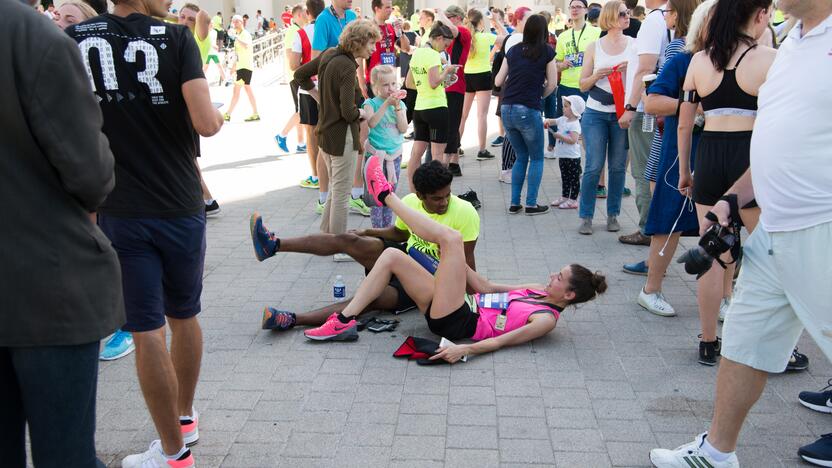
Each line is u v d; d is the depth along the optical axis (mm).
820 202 2639
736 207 3049
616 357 4227
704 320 4051
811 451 3154
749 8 3680
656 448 3297
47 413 2125
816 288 2678
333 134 5711
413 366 4137
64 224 2074
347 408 3689
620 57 6277
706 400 3730
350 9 7914
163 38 2814
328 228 6145
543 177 9062
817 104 2621
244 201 8023
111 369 4184
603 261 5941
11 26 1912
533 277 5578
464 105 10352
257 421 3580
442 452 3289
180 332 3199
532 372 4051
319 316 4633
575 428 3480
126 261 2854
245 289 5422
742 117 3816
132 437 3482
